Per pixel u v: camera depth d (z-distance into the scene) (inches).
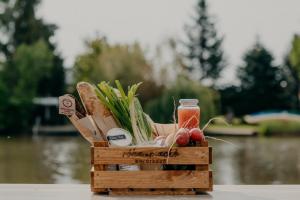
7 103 1598.2
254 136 1358.3
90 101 101.2
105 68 1230.9
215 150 882.8
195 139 97.7
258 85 1898.4
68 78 1873.8
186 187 97.2
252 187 110.3
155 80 1200.2
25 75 1604.3
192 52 2011.6
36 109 1742.1
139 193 97.0
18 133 1560.0
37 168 617.3
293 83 1936.5
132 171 97.0
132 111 101.6
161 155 97.3
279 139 1237.7
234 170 587.2
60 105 100.6
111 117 101.9
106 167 98.0
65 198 96.3
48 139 1226.0
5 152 860.0
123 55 1227.9
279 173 564.7
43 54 1622.8
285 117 1632.6
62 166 635.5
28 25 1791.3
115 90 103.7
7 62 1619.1
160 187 97.0
